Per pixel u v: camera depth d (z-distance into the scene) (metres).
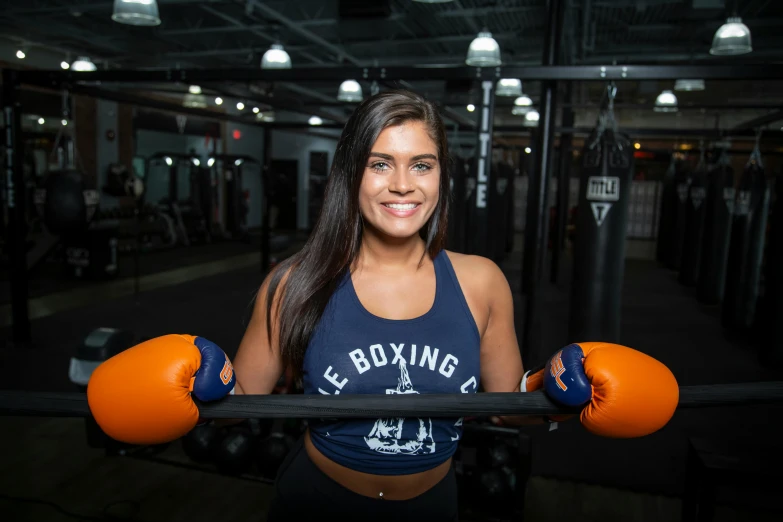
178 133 11.70
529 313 3.53
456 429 1.08
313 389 1.03
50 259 8.93
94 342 2.60
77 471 2.71
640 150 10.06
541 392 0.98
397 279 1.06
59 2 5.54
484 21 5.37
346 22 5.85
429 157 0.98
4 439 3.02
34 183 8.23
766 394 0.98
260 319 1.10
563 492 2.61
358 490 1.04
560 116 9.09
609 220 3.30
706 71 3.02
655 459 2.95
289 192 15.04
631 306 7.13
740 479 1.83
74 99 9.26
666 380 0.94
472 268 1.10
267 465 2.51
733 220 5.82
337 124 7.83
